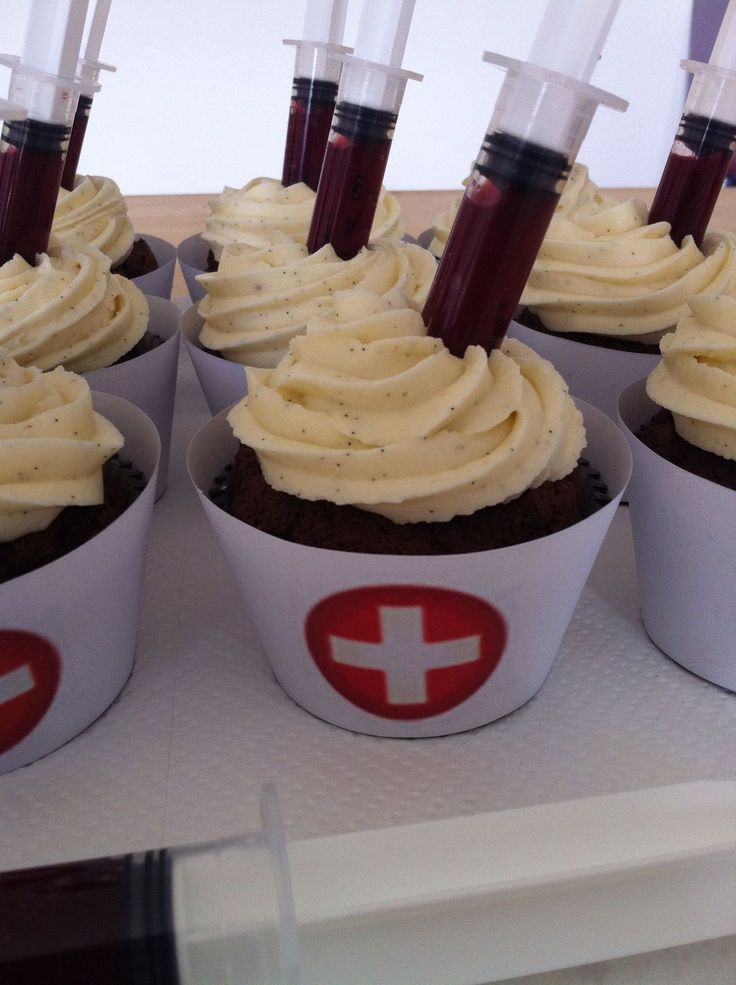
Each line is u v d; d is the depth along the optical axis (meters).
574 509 0.18
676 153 0.26
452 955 0.12
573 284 0.26
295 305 0.24
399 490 0.16
